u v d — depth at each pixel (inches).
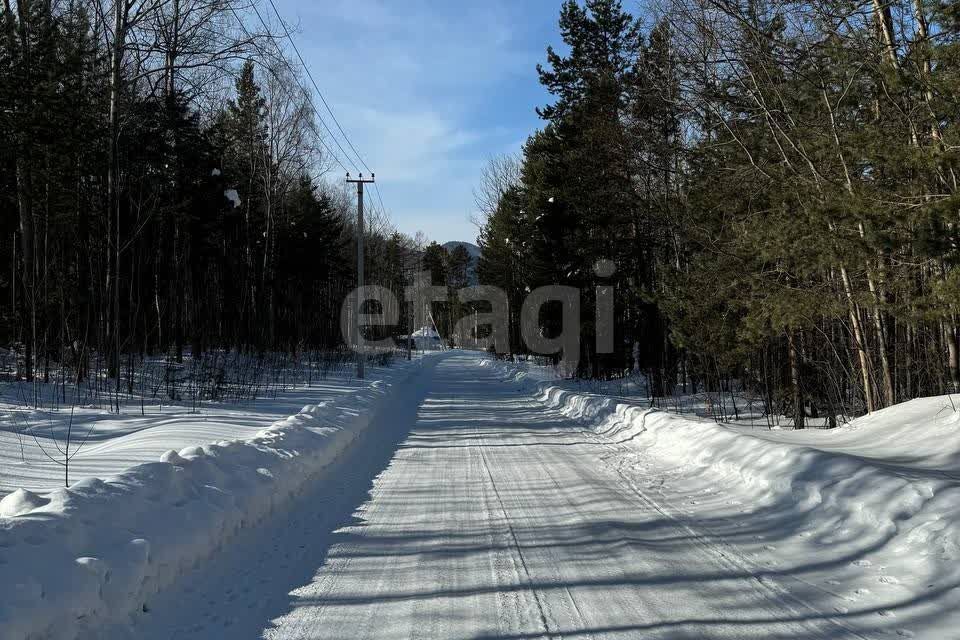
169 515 206.2
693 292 563.8
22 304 761.6
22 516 168.9
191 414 529.7
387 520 267.3
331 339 1827.0
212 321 1456.7
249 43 840.9
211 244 1368.1
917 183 359.6
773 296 461.7
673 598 179.5
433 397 925.8
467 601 178.9
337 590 187.2
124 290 1103.6
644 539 236.5
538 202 1347.2
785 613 167.5
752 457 323.3
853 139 386.0
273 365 1099.3
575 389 1008.2
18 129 658.8
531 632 158.1
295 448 360.8
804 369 586.6
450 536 243.6
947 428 330.0
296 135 1406.3
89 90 775.1
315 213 1768.0
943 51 322.7
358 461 410.9
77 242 893.2
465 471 376.8
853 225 392.2
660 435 455.2
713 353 568.4
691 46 587.2
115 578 159.0
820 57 437.7
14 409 489.7
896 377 504.7
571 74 1102.4
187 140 1087.0
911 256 383.9
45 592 138.9
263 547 227.8
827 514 240.7
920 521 209.8
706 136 624.4
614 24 1048.8
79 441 398.3
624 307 1106.1
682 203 623.5
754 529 245.0
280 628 160.7
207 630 159.0
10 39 658.8
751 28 459.2
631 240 953.5
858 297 419.2
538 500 302.7
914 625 156.9
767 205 509.4
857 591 180.1
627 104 829.2
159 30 812.0
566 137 1210.0
